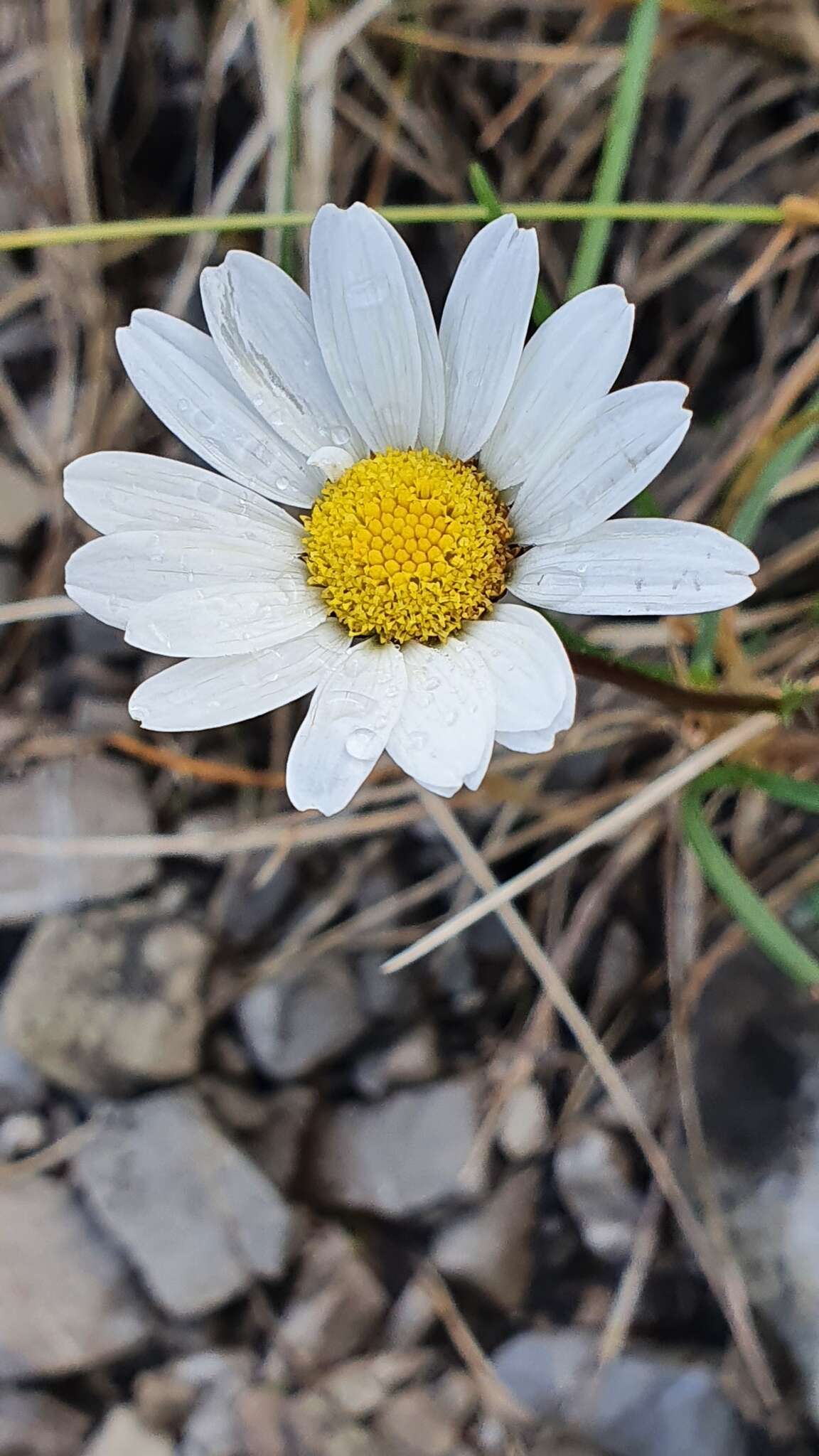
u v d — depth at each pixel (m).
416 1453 0.10
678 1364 0.10
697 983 0.11
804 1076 0.10
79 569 0.08
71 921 0.12
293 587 0.08
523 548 0.08
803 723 0.11
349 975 0.12
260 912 0.12
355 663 0.08
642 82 0.09
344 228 0.08
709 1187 0.11
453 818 0.11
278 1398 0.11
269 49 0.12
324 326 0.08
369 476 0.08
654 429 0.07
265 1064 0.12
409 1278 0.11
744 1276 0.10
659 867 0.12
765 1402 0.10
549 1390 0.10
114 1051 0.12
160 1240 0.11
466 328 0.08
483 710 0.07
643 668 0.09
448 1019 0.12
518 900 0.12
